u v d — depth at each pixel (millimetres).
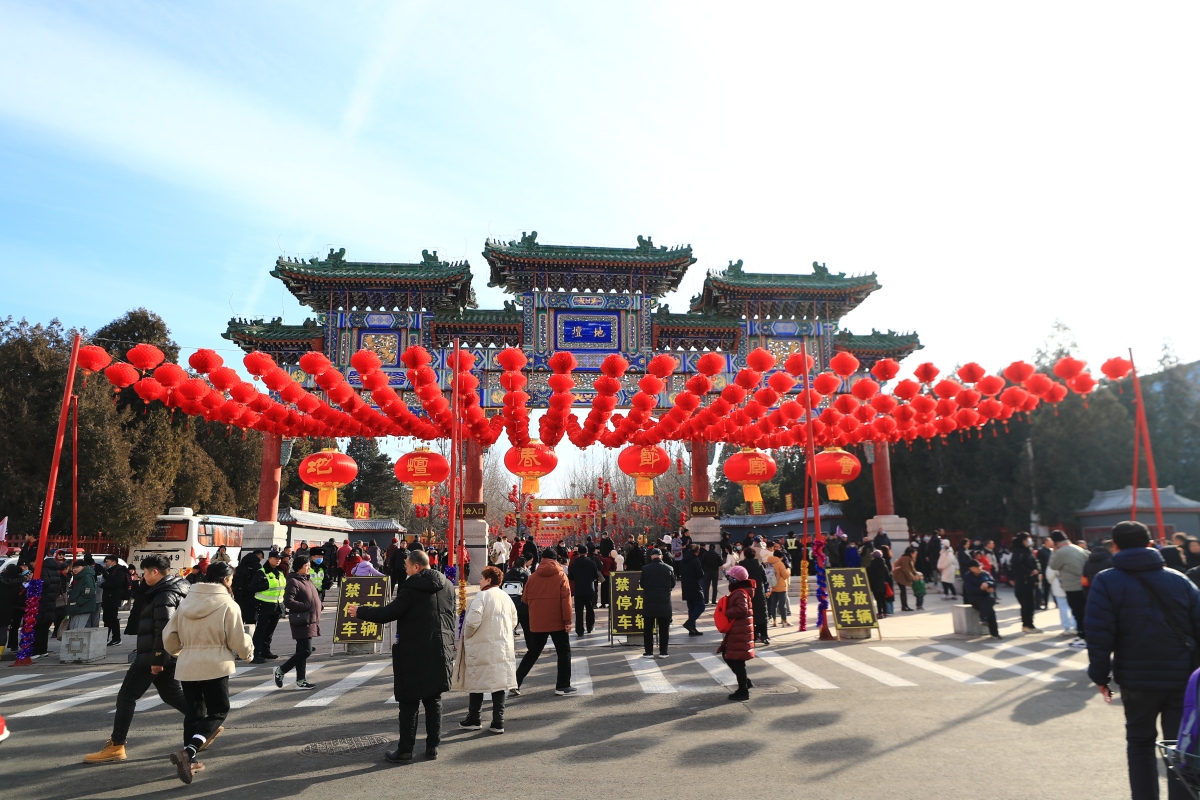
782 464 61344
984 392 15477
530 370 25516
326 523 44156
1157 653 4941
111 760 7301
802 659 12656
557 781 6391
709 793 6016
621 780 6387
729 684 10656
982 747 7207
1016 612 19188
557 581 10336
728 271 27781
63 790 6395
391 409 17078
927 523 38812
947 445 38781
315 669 12883
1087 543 33812
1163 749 4148
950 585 24141
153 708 9984
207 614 6891
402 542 24562
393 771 6770
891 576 20875
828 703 9258
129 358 13578
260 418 17828
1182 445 35500
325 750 7547
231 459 42688
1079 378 14727
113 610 17219
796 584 26578
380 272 26047
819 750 7199
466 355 14953
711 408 17766
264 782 6516
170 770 6977
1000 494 36500
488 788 6227
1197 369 37625
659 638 13695
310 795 6133
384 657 14242
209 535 31141
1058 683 10195
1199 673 4051
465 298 29969
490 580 8352
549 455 18547
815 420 17891
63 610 17781
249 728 8555
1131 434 34562
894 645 14008
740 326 26859
